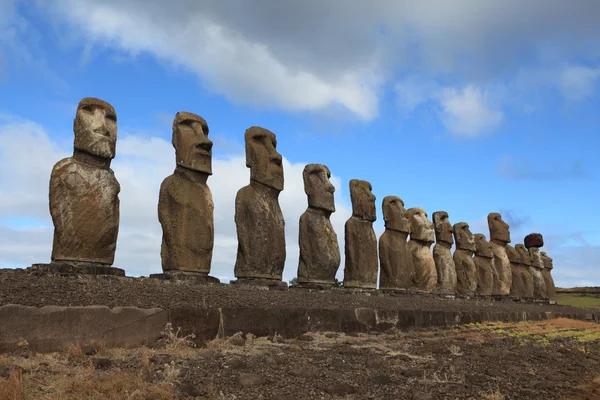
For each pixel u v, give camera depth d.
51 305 8.29
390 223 22.20
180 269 13.00
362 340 12.45
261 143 16.27
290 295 13.67
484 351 12.12
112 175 11.91
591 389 8.32
